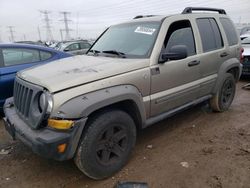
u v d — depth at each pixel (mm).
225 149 3523
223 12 5023
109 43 3938
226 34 4746
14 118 2988
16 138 2963
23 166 3270
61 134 2428
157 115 3502
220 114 4922
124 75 2920
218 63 4449
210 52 4215
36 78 2750
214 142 3748
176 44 3645
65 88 2506
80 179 2963
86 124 2654
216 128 4262
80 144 2613
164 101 3451
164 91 3434
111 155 3000
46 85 2521
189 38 3908
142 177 2934
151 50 3291
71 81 2562
